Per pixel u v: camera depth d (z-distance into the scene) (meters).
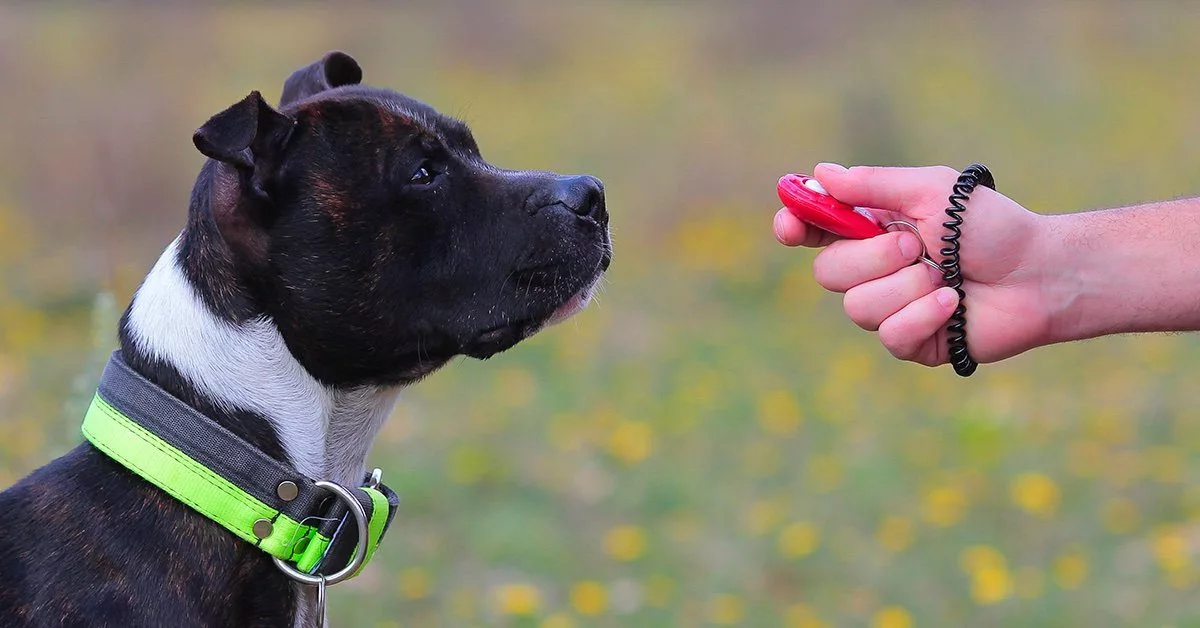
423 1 18.03
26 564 2.60
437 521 5.93
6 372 7.68
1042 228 2.66
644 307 9.97
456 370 8.47
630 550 5.57
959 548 5.71
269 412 2.79
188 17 14.12
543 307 3.08
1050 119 14.17
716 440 7.14
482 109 15.41
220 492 2.63
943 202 2.65
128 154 10.30
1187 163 12.80
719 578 5.39
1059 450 6.86
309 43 15.80
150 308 2.79
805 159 12.65
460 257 2.99
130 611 2.56
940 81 15.23
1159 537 5.67
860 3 16.80
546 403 7.75
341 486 2.69
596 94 15.81
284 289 2.80
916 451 6.90
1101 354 8.73
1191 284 2.62
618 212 11.92
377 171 2.91
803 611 5.07
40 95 10.99
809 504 6.22
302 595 2.79
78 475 2.71
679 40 18.14
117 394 2.69
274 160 2.81
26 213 10.46
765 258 10.91
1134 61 16.56
